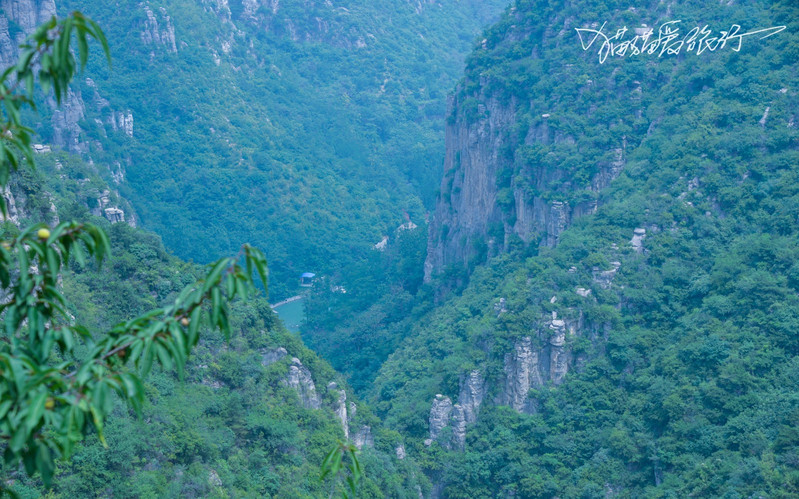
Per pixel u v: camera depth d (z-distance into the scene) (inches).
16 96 730.8
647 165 3986.2
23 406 646.5
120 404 2220.7
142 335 687.1
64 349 726.5
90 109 7864.2
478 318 4141.2
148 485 2010.3
